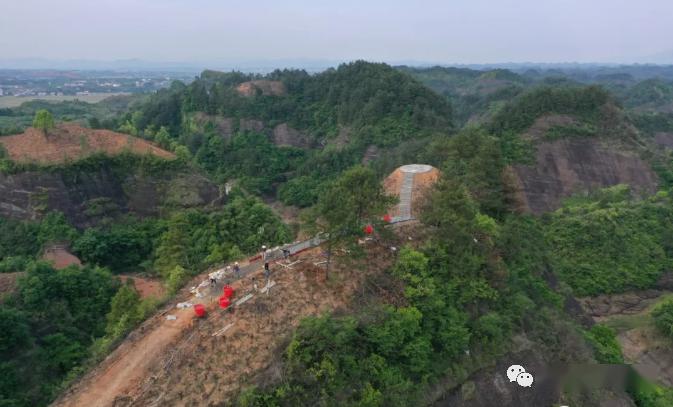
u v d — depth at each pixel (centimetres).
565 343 4247
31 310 4869
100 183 8025
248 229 6362
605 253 7769
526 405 3691
